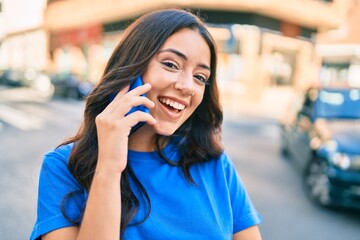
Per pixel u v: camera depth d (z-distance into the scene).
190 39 0.98
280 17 15.92
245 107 15.08
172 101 0.98
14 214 3.37
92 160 0.95
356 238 3.28
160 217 0.98
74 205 0.92
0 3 25.95
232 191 1.19
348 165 3.71
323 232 3.38
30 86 21.34
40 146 6.50
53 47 24.41
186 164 1.09
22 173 4.75
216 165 1.17
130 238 0.93
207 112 1.24
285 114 6.88
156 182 1.04
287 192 4.56
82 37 21.64
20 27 26.12
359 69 20.34
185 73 0.98
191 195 1.04
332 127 4.47
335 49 20.28
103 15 18.95
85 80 16.03
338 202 3.80
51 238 0.89
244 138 8.50
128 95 0.87
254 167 5.79
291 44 17.44
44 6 24.34
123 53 1.00
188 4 13.44
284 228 3.45
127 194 0.97
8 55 27.05
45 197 0.92
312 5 16.38
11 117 10.05
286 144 6.42
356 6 19.31
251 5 13.80
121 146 0.85
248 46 15.66
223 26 14.77
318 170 4.21
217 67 1.17
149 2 14.97
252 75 15.95
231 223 1.09
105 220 0.82
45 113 11.17
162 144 1.09
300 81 18.16
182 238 0.98
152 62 0.97
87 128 0.99
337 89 5.27
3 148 6.20
